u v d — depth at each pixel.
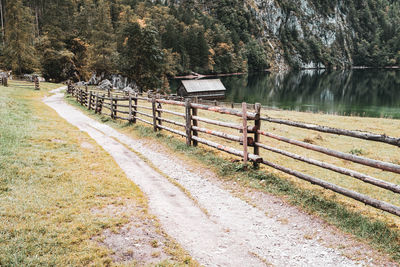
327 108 54.62
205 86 64.88
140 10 138.12
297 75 145.25
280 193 6.75
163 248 4.73
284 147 14.17
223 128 17.62
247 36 190.12
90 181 7.21
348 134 5.68
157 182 7.78
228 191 7.18
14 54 59.28
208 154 9.58
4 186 6.34
